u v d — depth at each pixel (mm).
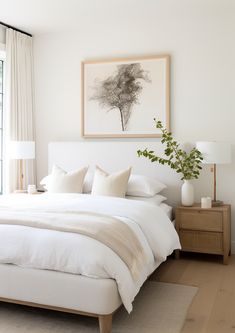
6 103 4902
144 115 4738
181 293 3195
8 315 2801
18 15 4500
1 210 3277
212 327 2586
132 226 3025
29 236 2666
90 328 2592
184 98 4582
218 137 4461
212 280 3523
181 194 4422
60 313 2840
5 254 2646
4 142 4996
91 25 4910
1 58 5070
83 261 2467
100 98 4938
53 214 3061
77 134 5113
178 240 3738
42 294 2561
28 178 5227
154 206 3766
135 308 2891
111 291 2412
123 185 4141
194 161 4172
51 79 5211
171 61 4621
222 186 4441
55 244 2564
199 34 4492
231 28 4363
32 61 5270
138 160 4652
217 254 4293
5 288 2664
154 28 4676
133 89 4773
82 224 2742
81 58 5051
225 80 4406
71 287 2479
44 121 5277
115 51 4871
